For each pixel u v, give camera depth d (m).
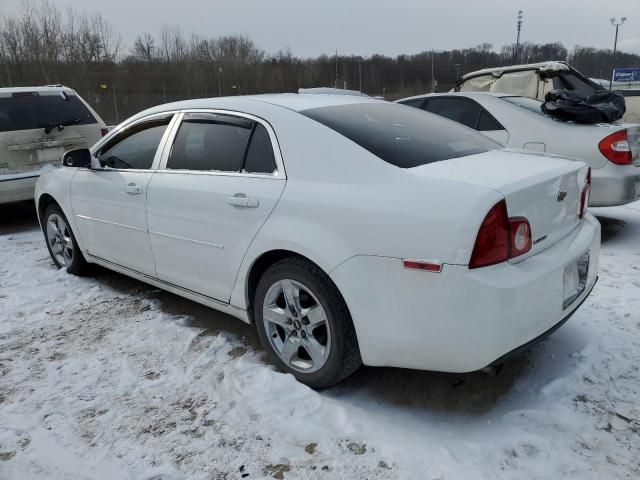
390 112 3.33
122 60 51.03
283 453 2.37
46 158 6.94
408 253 2.33
